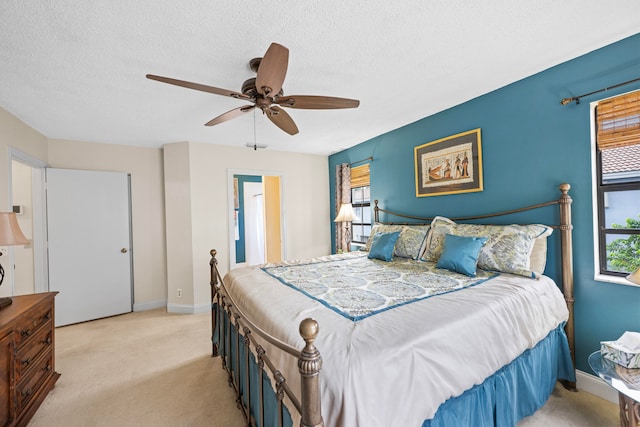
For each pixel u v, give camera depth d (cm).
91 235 356
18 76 195
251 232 709
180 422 174
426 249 268
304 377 82
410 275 213
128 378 222
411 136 325
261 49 171
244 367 178
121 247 375
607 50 181
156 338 297
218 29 152
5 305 182
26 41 157
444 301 152
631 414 132
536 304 171
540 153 216
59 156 346
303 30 155
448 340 121
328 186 486
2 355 155
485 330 137
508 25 157
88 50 168
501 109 239
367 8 140
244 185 701
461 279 196
